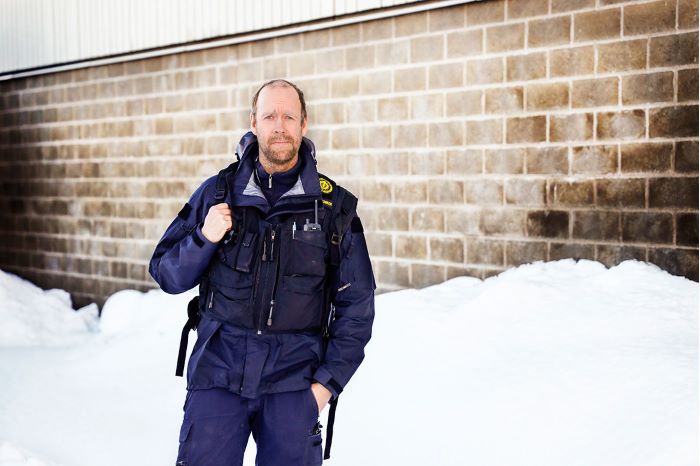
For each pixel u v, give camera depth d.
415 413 3.81
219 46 7.23
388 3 6.02
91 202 8.47
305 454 2.45
